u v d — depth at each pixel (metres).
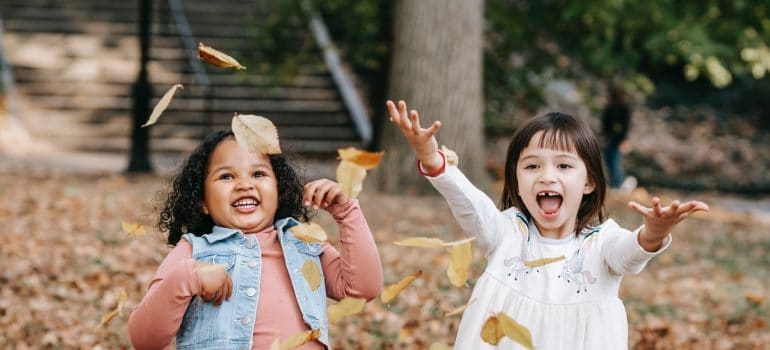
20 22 19.19
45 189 11.34
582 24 16.70
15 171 13.37
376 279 3.12
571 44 18.66
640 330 6.47
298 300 3.04
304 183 3.48
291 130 17.88
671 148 21.20
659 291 8.01
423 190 12.66
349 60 21.11
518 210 3.38
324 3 15.79
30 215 9.28
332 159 17.42
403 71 12.55
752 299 7.25
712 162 20.66
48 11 19.47
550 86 21.92
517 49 17.45
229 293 2.98
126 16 19.53
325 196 3.09
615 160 16.44
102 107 17.33
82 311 6.05
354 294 3.12
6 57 18.20
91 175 13.62
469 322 3.24
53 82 17.77
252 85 18.28
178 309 2.88
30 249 7.68
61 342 5.43
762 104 23.45
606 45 15.95
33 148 15.99
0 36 18.78
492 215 3.27
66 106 17.25
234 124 2.69
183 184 3.19
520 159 3.30
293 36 17.80
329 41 19.62
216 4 20.25
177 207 3.21
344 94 18.72
